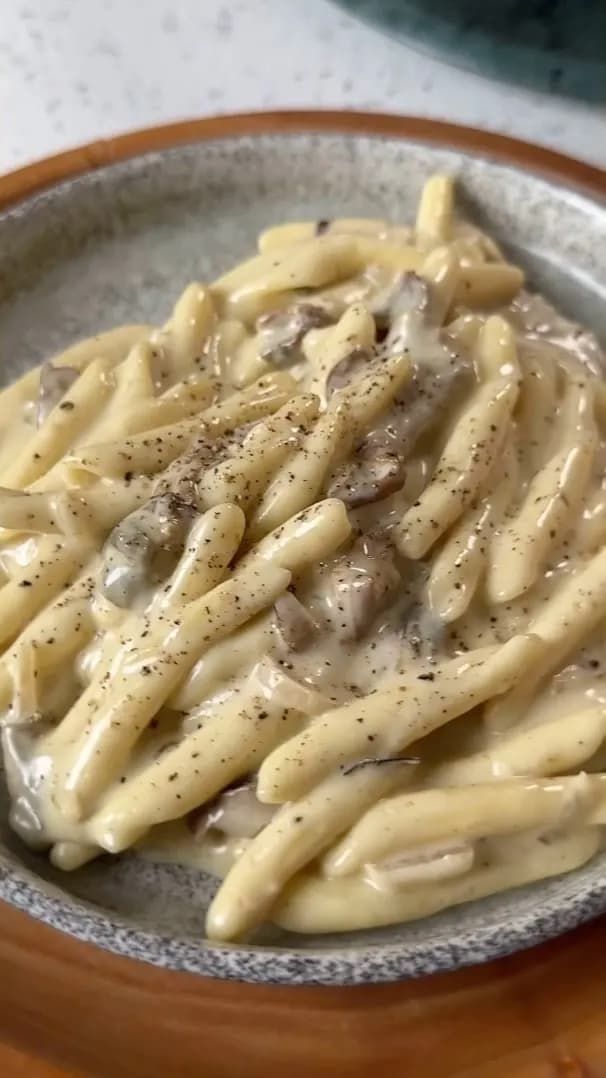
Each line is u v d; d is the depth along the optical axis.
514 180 0.37
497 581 0.26
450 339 0.31
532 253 0.37
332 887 0.23
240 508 0.26
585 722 0.24
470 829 0.23
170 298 0.37
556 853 0.24
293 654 0.25
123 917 0.23
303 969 0.21
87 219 0.37
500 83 0.47
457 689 0.24
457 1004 0.23
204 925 0.24
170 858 0.25
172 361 0.33
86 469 0.27
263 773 0.23
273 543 0.26
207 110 0.46
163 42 0.49
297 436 0.27
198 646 0.25
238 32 0.50
